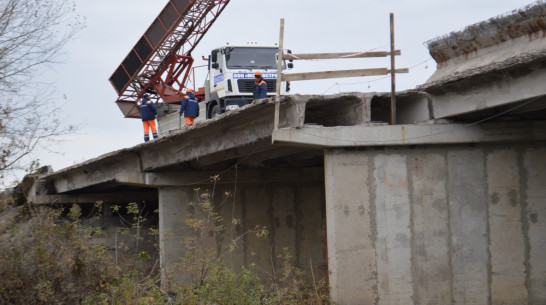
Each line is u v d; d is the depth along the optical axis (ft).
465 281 42.52
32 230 43.37
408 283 42.09
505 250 42.83
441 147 43.16
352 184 42.34
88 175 78.23
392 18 43.34
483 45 52.60
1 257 41.04
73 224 45.32
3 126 43.62
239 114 47.50
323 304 42.39
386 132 42.39
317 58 42.70
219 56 82.48
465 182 43.11
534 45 46.03
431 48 58.65
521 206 43.06
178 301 39.93
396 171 42.73
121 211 89.35
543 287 42.57
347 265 41.75
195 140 58.34
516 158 43.29
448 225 42.73
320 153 55.01
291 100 42.57
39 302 40.27
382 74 43.37
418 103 47.11
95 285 42.09
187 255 45.11
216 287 40.86
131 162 68.74
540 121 42.96
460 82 40.75
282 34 42.55
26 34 46.83
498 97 39.04
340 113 46.52
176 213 64.95
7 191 46.06
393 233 42.27
